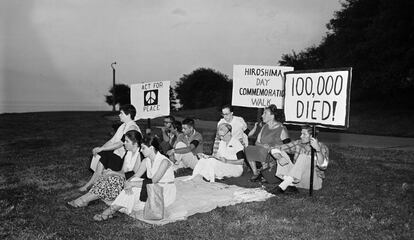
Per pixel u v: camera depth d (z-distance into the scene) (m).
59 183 8.26
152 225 5.72
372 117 28.19
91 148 13.47
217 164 8.25
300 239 5.24
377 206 6.66
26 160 11.04
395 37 29.44
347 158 11.55
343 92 6.67
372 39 31.09
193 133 9.55
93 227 5.65
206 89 67.00
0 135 18.00
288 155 7.83
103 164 7.39
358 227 5.67
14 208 6.49
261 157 8.34
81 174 9.05
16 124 23.61
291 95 7.48
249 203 6.78
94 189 6.54
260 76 10.02
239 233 5.45
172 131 10.09
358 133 21.02
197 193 7.12
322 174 7.67
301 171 7.43
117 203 6.02
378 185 8.17
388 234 5.43
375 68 32.06
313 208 6.49
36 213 6.24
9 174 9.12
